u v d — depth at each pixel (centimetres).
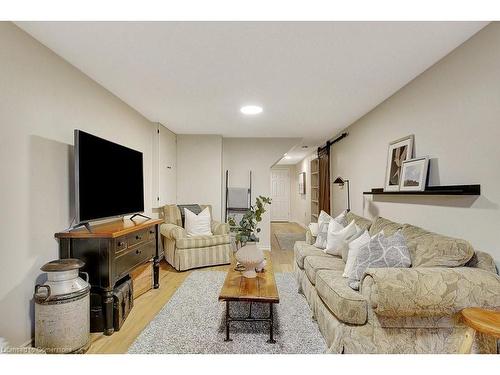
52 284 181
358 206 394
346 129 447
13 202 173
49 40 189
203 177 504
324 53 204
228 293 204
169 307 268
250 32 177
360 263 204
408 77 248
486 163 175
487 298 156
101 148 243
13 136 173
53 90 207
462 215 196
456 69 199
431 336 170
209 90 280
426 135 235
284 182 1034
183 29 174
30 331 185
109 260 216
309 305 266
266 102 317
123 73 242
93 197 229
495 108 168
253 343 205
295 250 362
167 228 405
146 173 391
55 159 210
